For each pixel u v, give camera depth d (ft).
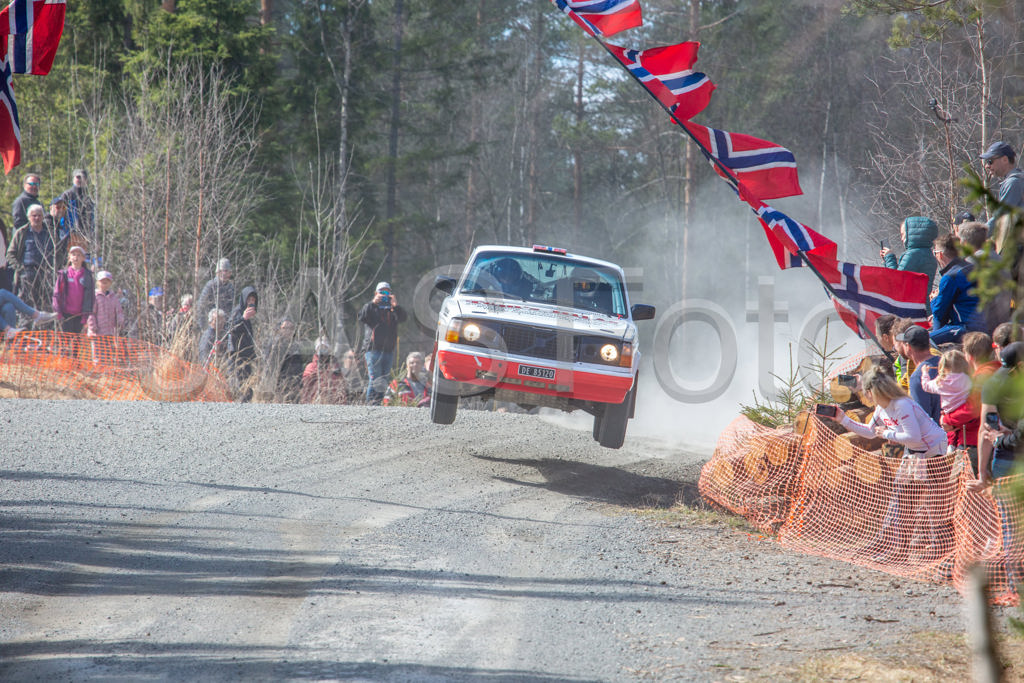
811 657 47.37
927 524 67.26
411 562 63.21
